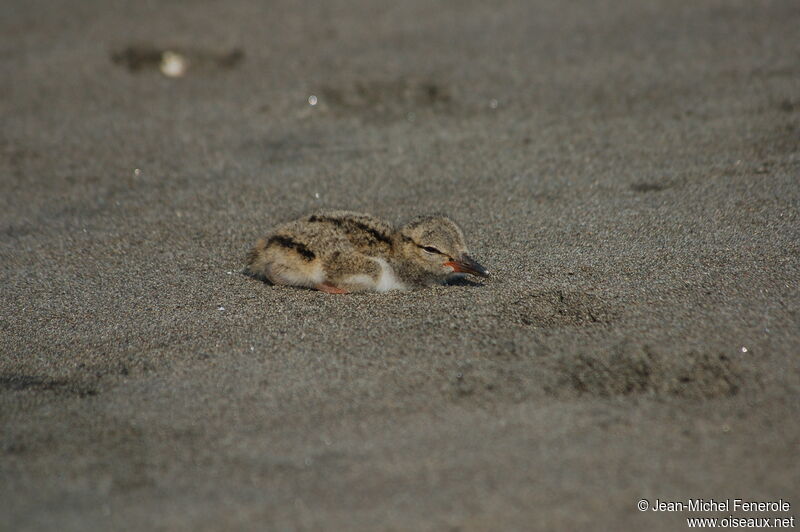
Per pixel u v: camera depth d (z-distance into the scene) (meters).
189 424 8.58
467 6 21.92
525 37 20.00
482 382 9.05
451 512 7.19
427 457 7.89
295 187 14.67
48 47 20.48
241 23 21.47
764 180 13.42
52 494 7.59
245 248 12.77
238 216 13.79
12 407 8.99
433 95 17.84
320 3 22.56
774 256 11.12
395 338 10.04
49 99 18.28
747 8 20.31
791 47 18.17
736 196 13.03
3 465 8.00
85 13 22.19
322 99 17.94
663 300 10.38
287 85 18.55
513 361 9.41
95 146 16.47
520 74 18.34
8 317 11.02
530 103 17.22
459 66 18.88
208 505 7.38
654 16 20.45
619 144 15.34
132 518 7.25
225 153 16.08
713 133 15.27
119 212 14.09
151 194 14.67
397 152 15.81
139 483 7.71
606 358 9.32
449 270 11.37
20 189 14.98
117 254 12.70
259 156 15.93
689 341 9.48
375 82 18.44
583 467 7.68
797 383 8.66
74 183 15.16
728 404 8.48
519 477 7.57
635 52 18.77
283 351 9.90
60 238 13.27
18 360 9.99
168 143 16.53
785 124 15.20
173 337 10.34
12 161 15.93
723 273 10.85
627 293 10.63
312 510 7.26
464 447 8.02
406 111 17.36
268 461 7.95
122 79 19.08
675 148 14.95
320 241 11.38
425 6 22.05
